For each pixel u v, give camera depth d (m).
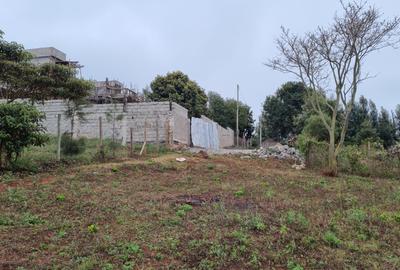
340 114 28.92
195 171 14.06
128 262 5.20
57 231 6.33
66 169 12.21
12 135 11.05
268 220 7.18
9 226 6.47
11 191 8.77
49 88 16.50
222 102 51.25
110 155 15.46
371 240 6.80
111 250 5.54
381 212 8.60
